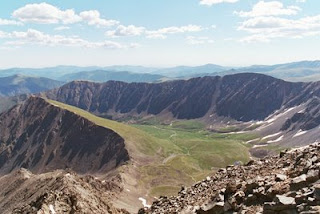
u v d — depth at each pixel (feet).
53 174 404.98
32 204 216.54
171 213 121.60
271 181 86.48
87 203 216.74
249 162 130.21
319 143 104.42
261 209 75.92
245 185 88.89
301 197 67.82
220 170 141.49
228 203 85.56
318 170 75.87
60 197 211.41
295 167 95.76
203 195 121.39
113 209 242.17
